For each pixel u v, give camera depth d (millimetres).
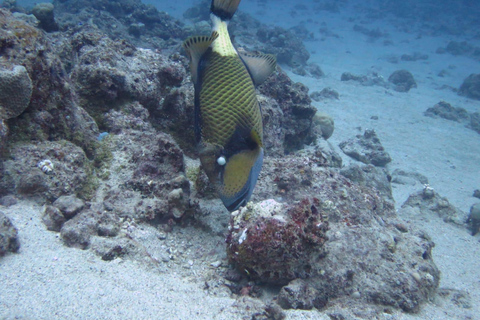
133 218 1098
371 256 1118
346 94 5168
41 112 1098
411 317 1039
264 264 994
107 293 857
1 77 972
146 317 834
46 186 1026
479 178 3113
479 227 1966
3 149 993
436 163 3328
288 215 1016
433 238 1786
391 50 9336
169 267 1026
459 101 5738
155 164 1200
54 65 1146
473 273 1478
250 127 1007
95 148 1241
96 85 1333
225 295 987
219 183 997
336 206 1240
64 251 927
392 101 5199
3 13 1093
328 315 974
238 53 1087
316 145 2449
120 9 5234
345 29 11461
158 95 1505
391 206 1509
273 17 11961
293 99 2191
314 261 1040
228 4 1054
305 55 6363
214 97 1012
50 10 3127
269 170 1320
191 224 1159
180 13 8945
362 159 2961
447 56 9156
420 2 17297
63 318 782
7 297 787
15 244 886
